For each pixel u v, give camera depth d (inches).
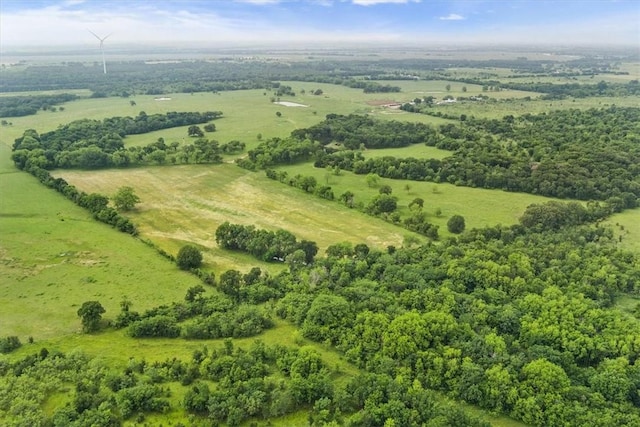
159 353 2876.5
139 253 4271.7
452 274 3548.2
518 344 2834.6
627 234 4618.6
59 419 2229.3
